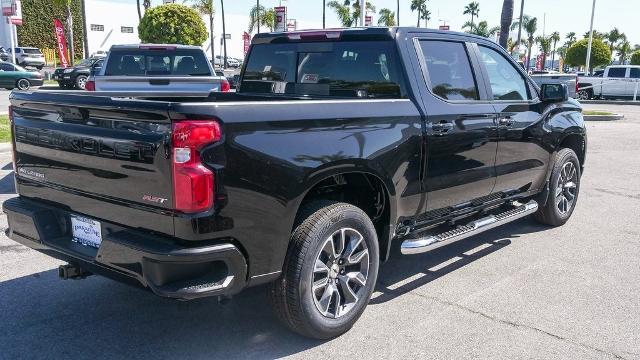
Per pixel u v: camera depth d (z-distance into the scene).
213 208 2.91
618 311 4.14
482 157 4.73
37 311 4.01
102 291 4.38
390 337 3.70
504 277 4.80
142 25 26.25
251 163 3.03
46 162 3.54
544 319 3.99
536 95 5.60
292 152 3.21
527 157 5.39
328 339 3.65
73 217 3.49
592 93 29.66
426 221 4.46
